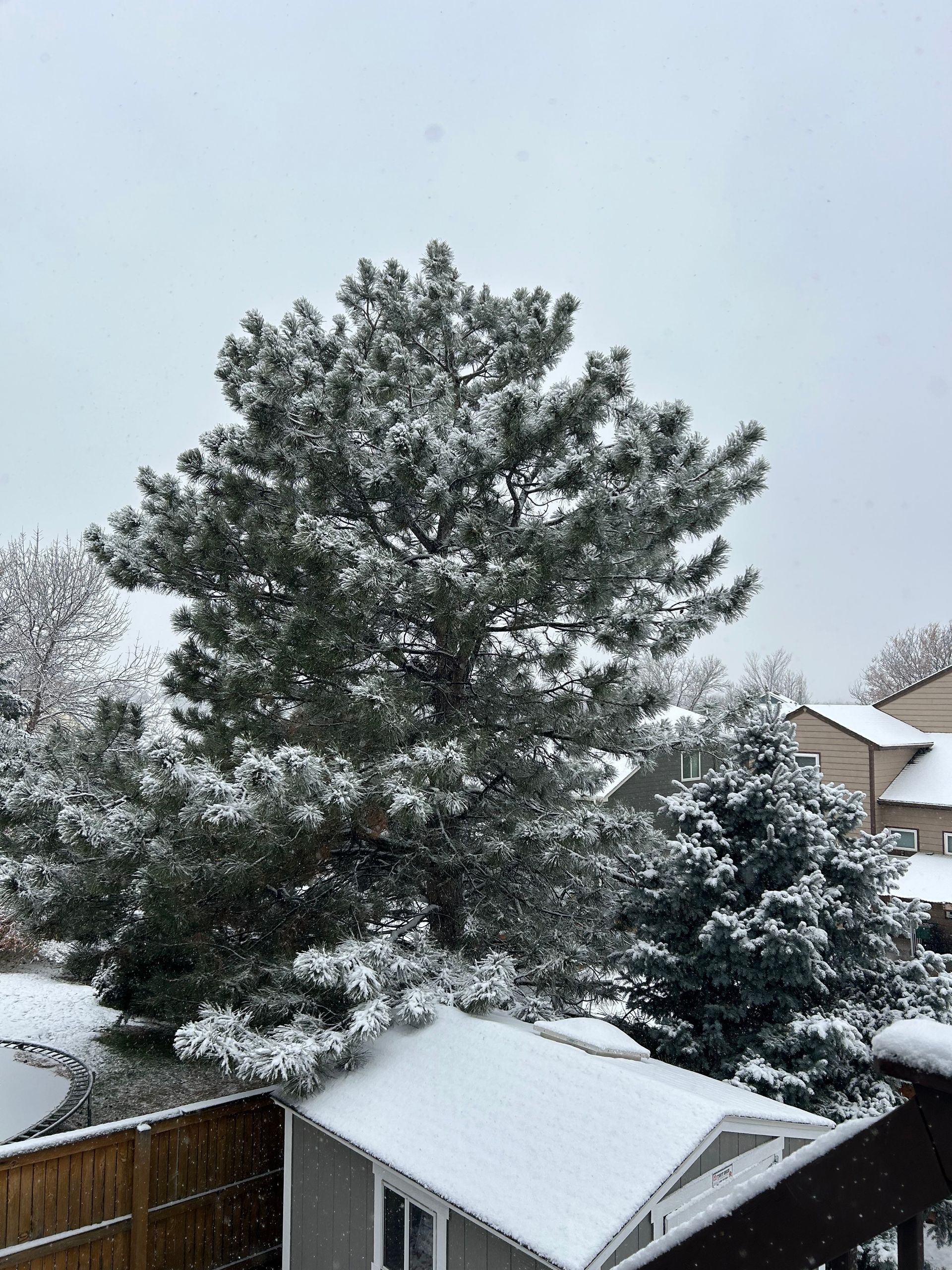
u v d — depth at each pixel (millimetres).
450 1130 7387
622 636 10070
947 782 23547
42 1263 7867
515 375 12609
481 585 9656
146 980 11109
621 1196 6176
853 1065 9883
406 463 9781
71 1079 10250
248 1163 9422
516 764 11594
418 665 11938
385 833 11422
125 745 12250
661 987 10891
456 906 11234
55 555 26266
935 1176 1444
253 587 11578
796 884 10188
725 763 11305
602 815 10102
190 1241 8898
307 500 10953
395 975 9227
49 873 9828
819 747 25141
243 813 8398
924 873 22047
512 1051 8109
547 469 10703
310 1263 8438
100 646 26312
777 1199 1571
